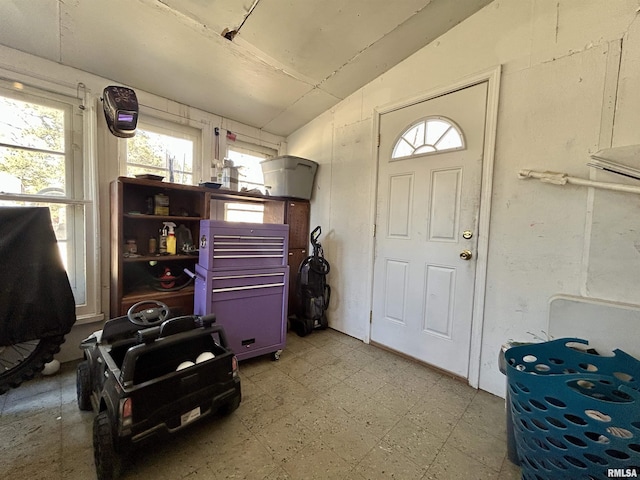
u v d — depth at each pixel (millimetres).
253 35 1883
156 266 2361
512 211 1750
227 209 2871
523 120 1695
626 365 1183
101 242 2137
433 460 1293
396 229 2383
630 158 1343
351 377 1992
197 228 2512
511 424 1279
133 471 1174
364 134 2602
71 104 2021
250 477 1167
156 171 2436
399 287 2365
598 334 1364
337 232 2869
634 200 1353
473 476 1214
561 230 1578
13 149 1837
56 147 1982
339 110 2811
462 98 1959
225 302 1938
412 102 2225
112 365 1262
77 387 1574
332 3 1683
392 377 2012
